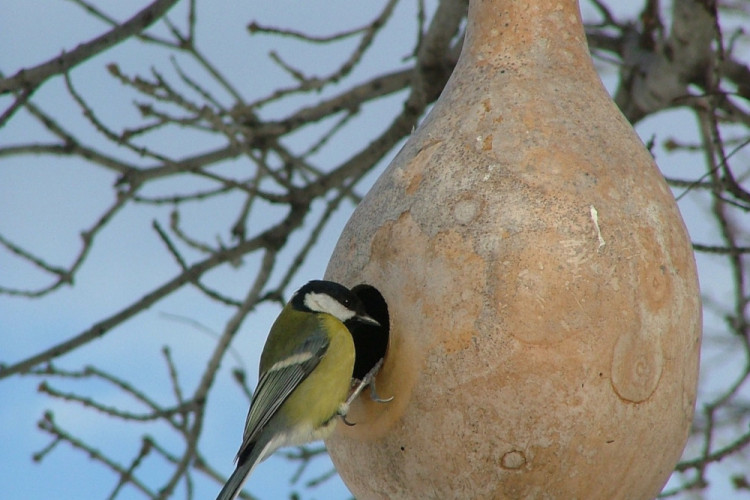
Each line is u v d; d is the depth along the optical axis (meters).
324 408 10.53
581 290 9.04
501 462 9.05
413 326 9.36
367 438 9.79
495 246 9.20
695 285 9.84
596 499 9.25
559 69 10.36
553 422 8.94
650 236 9.45
